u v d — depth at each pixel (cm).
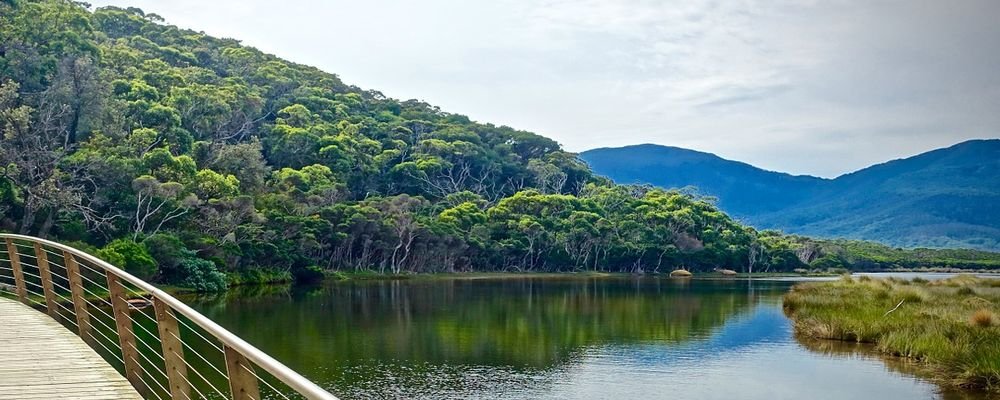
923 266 13925
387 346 2542
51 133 5047
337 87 13438
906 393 1844
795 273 10950
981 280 4844
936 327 2353
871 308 2947
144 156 5081
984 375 1866
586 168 13275
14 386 674
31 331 961
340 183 8238
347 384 1934
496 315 3650
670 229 10356
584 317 3619
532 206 9688
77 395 646
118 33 11794
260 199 6456
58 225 4428
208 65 11419
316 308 3731
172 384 534
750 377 2089
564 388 1939
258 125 9894
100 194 4691
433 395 1830
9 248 1256
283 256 5878
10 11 5312
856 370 2141
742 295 5259
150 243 4453
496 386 1952
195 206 5288
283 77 11794
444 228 8031
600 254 9812
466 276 7875
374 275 7244
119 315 702
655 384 2009
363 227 7119
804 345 2627
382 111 12631
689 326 3262
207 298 4159
